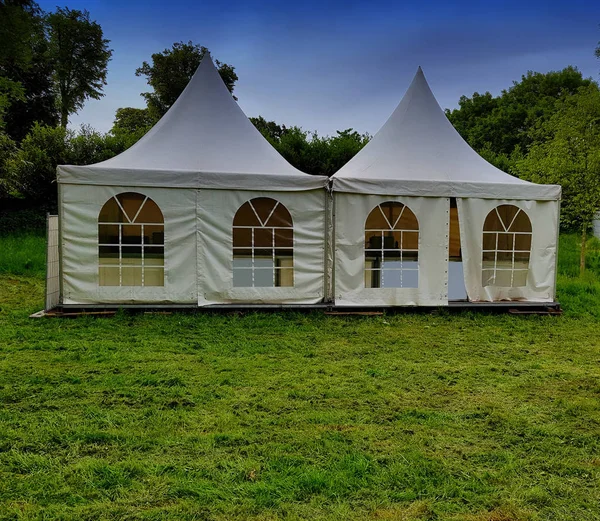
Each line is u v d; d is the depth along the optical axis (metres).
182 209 7.30
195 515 2.37
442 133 9.62
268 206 7.93
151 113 28.86
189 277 7.36
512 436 3.42
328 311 7.61
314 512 2.42
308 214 7.66
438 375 4.88
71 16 29.95
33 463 2.82
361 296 7.73
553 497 2.64
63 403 3.84
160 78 27.56
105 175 7.09
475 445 3.28
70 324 6.62
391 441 3.28
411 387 4.49
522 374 5.00
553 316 8.02
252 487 2.61
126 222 7.85
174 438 3.22
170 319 6.95
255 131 9.25
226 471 2.79
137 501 2.48
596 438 3.43
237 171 7.94
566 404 4.09
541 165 12.72
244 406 3.88
